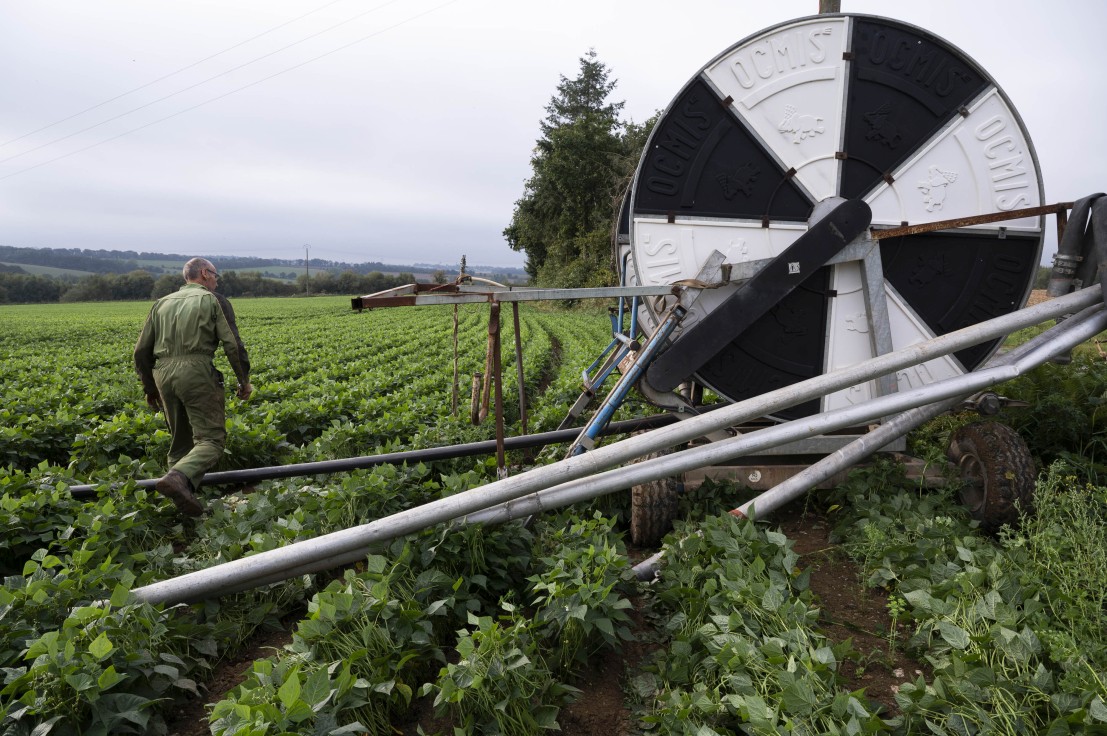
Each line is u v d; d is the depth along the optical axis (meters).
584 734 3.28
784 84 5.02
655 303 5.46
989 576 3.71
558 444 6.84
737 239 5.12
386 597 3.51
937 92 5.06
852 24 4.96
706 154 5.07
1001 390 6.84
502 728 3.03
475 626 4.13
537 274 61.97
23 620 3.63
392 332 31.53
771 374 5.34
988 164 5.15
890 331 5.26
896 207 5.14
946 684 3.01
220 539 4.73
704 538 4.31
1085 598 3.58
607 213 51.53
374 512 5.17
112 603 3.47
